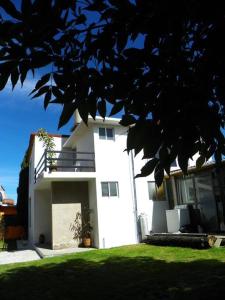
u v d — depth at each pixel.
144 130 1.92
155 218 16.34
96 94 2.04
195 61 2.10
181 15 1.92
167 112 1.91
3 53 1.95
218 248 11.85
